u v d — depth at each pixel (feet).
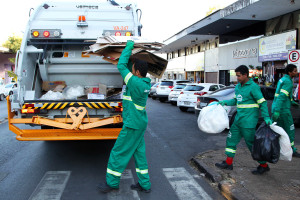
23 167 18.16
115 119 17.57
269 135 14.56
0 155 21.04
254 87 15.08
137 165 14.06
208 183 15.33
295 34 47.29
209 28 67.87
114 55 14.94
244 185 13.98
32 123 18.53
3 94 78.07
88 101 18.48
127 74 13.38
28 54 19.93
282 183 14.28
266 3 43.73
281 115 18.84
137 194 13.88
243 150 20.83
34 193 13.97
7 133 29.53
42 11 21.01
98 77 22.27
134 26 21.44
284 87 18.04
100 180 15.79
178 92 56.65
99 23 21.12
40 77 21.90
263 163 15.43
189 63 108.78
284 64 50.96
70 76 22.04
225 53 75.92
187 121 36.50
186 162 19.12
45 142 25.22
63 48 21.44
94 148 22.90
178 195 13.78
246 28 65.46
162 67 15.89
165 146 23.47
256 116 15.44
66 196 13.62
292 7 46.39
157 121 36.55
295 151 19.15
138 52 14.62
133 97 13.44
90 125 17.25
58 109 18.11
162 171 17.26
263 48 56.75
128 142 13.66
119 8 22.21
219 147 22.94
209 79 89.40
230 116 28.53
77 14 21.22
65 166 18.33
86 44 21.42
